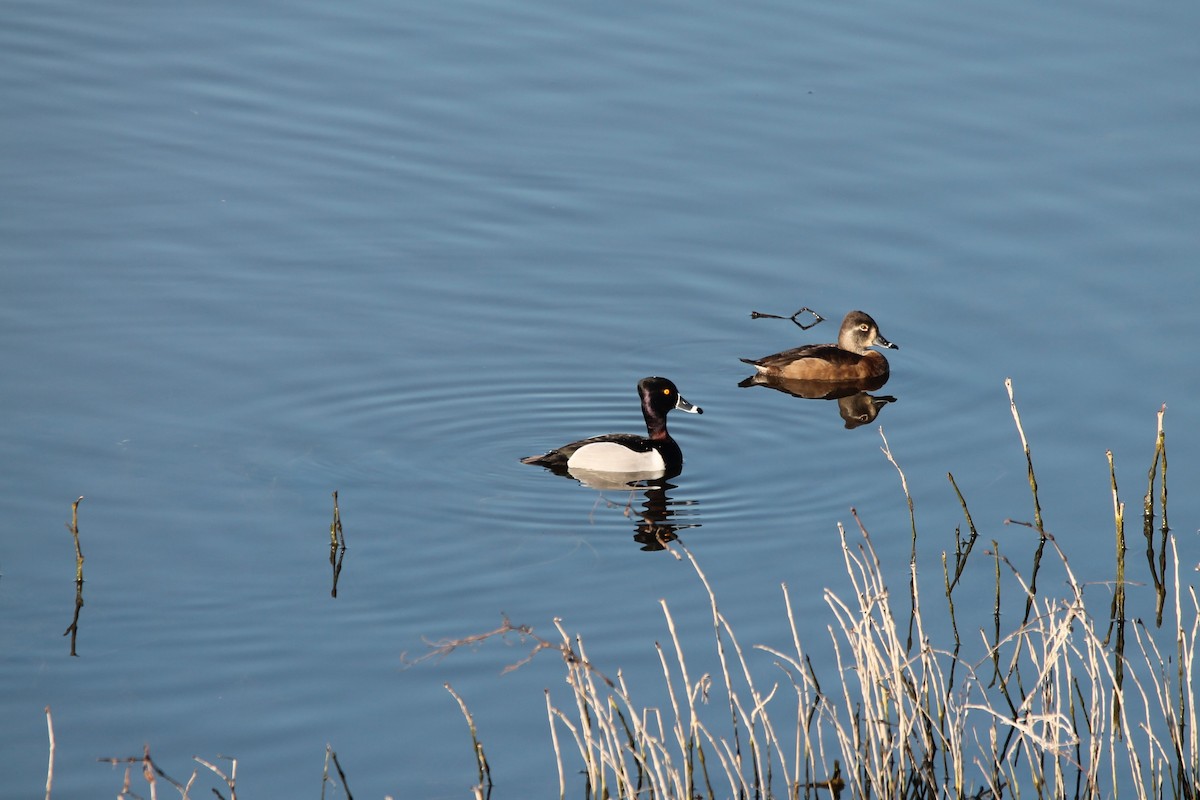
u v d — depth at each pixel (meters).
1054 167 24.69
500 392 19.77
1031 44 28.20
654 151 25.48
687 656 14.12
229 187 24.36
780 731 12.98
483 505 17.16
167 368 19.67
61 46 28.33
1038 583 15.42
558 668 13.92
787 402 20.17
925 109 26.31
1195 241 22.78
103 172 24.55
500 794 12.02
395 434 18.72
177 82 27.34
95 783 12.19
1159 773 11.85
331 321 21.08
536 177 24.86
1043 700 12.14
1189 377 19.64
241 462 17.75
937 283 22.31
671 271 22.77
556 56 28.19
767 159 25.19
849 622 14.66
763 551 16.20
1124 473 17.61
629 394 20.02
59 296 21.16
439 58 28.17
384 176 24.84
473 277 22.39
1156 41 28.20
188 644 14.22
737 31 28.88
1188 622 14.70
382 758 12.54
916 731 13.02
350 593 15.18
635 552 16.14
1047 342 20.77
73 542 15.95
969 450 18.50
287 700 13.37
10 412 18.41
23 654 13.96
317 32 29.09
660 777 11.20
